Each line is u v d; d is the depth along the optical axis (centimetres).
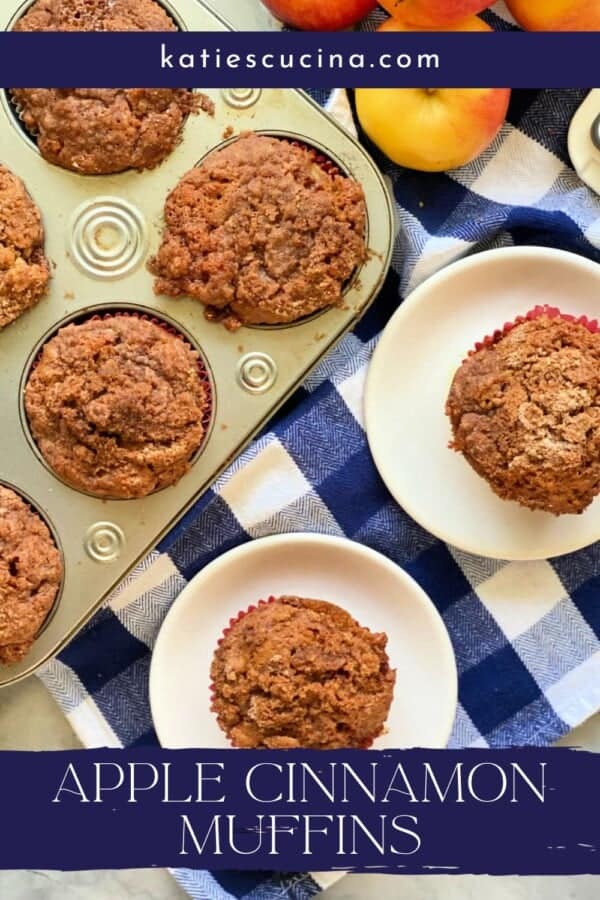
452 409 58
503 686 62
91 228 57
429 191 61
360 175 57
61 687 61
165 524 57
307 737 56
